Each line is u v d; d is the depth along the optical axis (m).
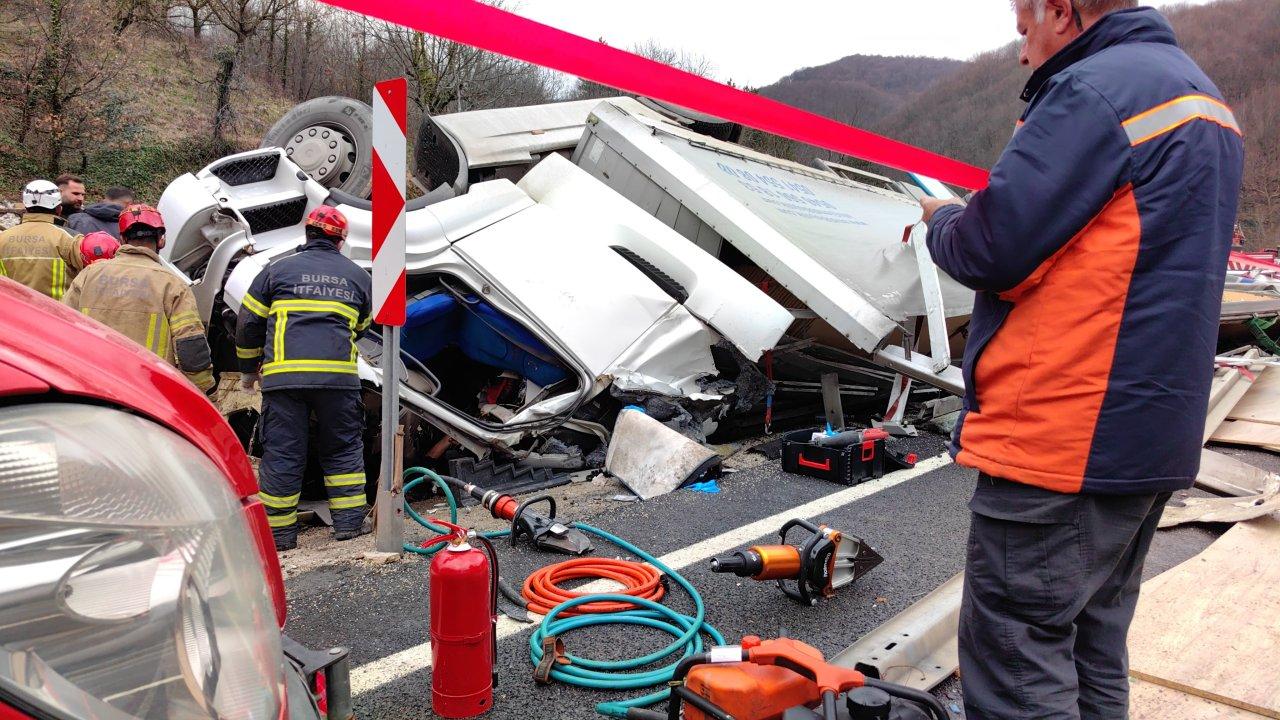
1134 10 1.82
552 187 6.99
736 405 6.63
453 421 5.50
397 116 3.96
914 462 5.98
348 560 4.16
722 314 6.26
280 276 4.67
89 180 15.86
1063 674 1.88
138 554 0.98
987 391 1.91
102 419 1.02
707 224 6.83
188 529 1.05
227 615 1.09
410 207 6.54
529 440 5.94
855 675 1.96
